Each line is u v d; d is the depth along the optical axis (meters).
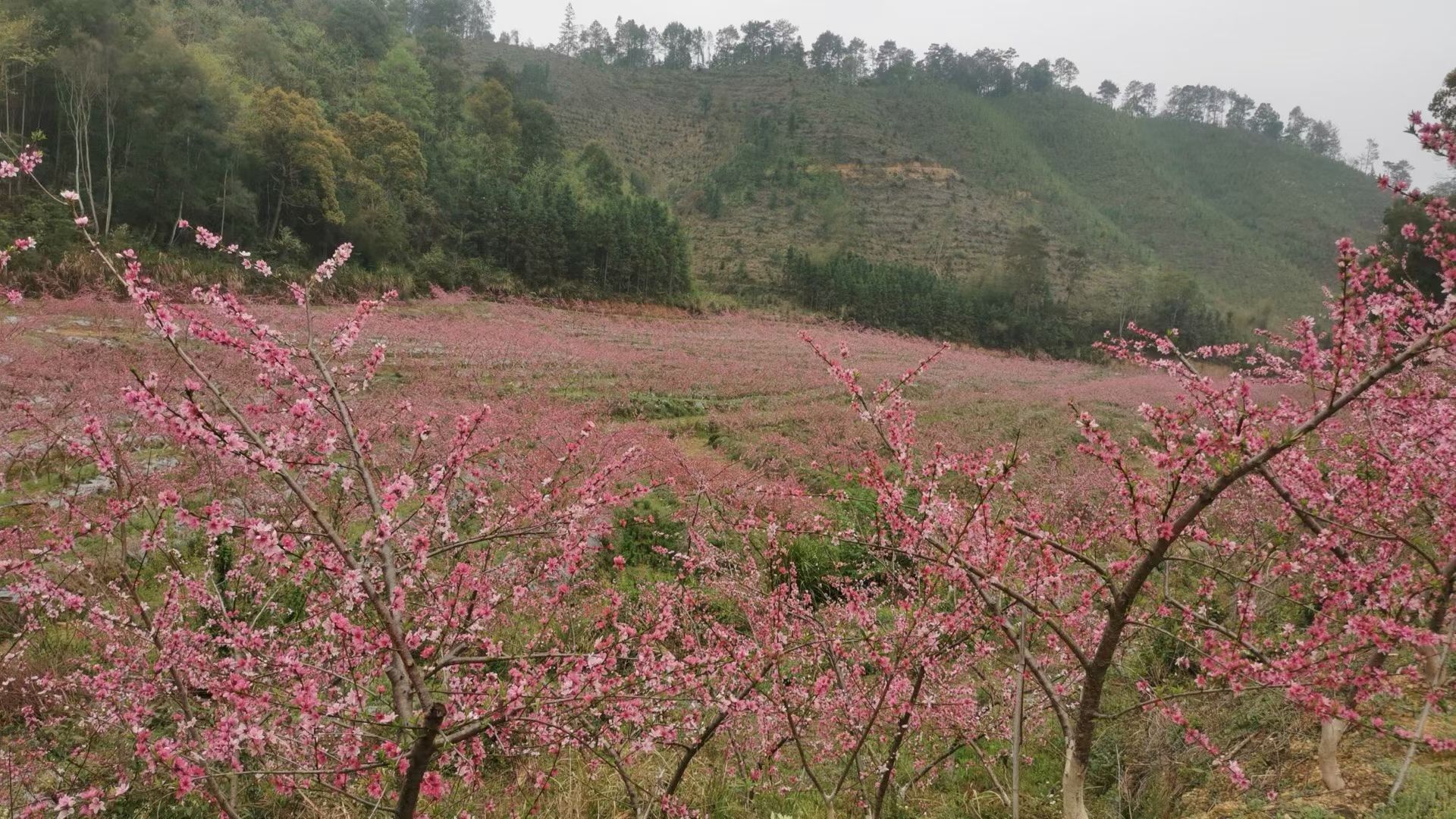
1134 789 5.07
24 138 32.09
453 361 23.23
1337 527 3.75
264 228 40.44
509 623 5.10
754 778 4.73
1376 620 3.13
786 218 101.44
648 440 14.05
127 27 36.75
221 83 40.12
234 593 4.77
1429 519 4.61
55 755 4.41
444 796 4.16
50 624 5.52
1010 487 3.75
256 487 6.36
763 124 129.50
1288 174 155.50
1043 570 4.09
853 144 129.62
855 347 49.69
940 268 91.19
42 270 22.62
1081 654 3.43
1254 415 3.11
